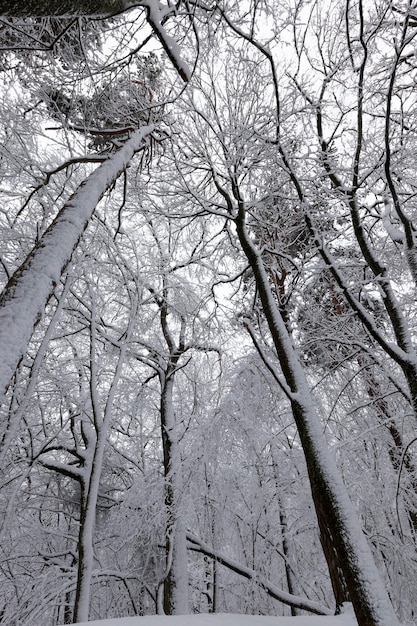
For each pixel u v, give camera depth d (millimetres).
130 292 8453
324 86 6895
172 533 8883
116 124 5996
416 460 7988
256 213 8273
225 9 5398
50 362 9047
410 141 6945
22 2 2549
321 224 7410
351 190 6438
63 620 10141
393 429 8062
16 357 2346
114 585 9938
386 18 6043
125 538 9344
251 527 9836
